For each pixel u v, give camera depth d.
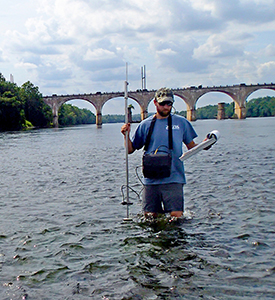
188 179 9.71
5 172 12.22
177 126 5.45
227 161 13.62
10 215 6.34
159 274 3.77
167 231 5.12
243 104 126.50
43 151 21.56
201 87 124.75
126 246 4.61
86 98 124.19
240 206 6.50
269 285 3.45
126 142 5.73
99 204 7.04
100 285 3.58
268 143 22.81
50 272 3.92
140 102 124.38
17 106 89.19
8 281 3.73
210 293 3.34
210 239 4.76
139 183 9.35
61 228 5.49
